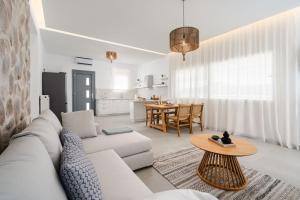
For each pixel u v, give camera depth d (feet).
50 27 12.35
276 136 10.91
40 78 13.79
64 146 4.10
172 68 19.74
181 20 11.07
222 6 9.31
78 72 23.12
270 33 11.12
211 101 15.17
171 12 10.02
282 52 10.50
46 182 1.98
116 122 19.04
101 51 19.56
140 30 12.84
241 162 8.04
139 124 17.79
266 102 11.44
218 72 14.47
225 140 6.33
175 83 19.36
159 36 14.15
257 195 5.51
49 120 5.43
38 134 3.44
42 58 16.70
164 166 7.63
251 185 6.07
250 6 9.34
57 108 15.35
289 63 10.21
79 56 22.27
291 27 10.09
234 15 10.37
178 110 13.15
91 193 2.76
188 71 17.49
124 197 3.42
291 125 10.20
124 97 27.48
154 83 24.32
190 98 17.17
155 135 13.17
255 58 11.96
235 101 13.26
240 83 12.88
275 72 10.88
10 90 4.19
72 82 22.70
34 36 11.51
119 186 3.79
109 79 26.02
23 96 5.52
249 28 12.23
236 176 6.02
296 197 5.42
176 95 19.13
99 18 10.85
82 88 23.70
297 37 9.88
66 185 2.63
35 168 2.00
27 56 6.08
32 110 11.58
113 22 11.44
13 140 3.04
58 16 10.58
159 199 2.27
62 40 15.43
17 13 4.79
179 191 2.50
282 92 10.55
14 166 1.86
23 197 1.54
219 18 10.77
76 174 2.67
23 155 2.19
